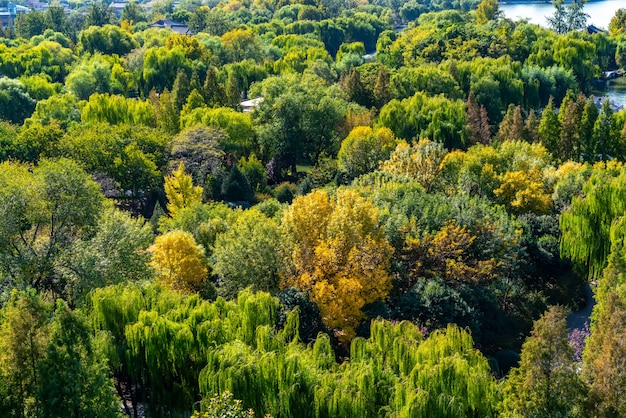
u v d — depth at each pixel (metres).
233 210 65.38
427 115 97.12
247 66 131.75
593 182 52.16
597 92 139.88
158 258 46.00
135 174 76.00
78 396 24.36
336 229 43.84
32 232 43.56
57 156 74.75
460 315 42.00
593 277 52.12
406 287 45.75
